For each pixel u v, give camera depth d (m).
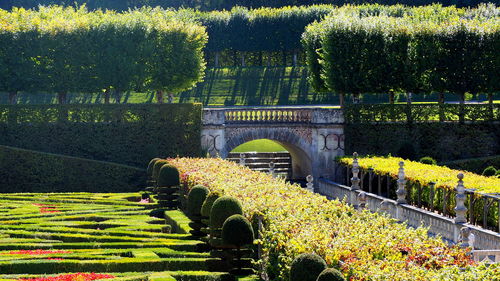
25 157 92.69
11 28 100.56
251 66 152.62
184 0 181.00
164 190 70.12
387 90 97.69
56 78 101.19
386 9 141.38
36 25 101.31
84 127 96.88
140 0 180.62
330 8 148.25
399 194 65.31
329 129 94.81
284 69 148.50
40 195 78.88
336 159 90.88
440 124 94.50
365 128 94.69
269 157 104.44
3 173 92.31
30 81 100.62
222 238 44.09
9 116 96.50
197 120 96.19
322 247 33.84
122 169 92.31
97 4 178.62
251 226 43.88
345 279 28.16
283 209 43.78
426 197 68.25
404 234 35.78
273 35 148.62
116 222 61.06
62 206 71.00
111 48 101.81
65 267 44.00
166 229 58.88
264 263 42.25
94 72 102.06
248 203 47.44
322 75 100.12
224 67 151.75
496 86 95.31
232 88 143.62
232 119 96.56
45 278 40.78
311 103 136.50
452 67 96.25
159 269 45.31
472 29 95.75
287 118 96.06
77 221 61.81
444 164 90.25
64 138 96.69
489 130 94.19
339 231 36.34
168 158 88.94
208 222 51.34
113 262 44.69
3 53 100.12
